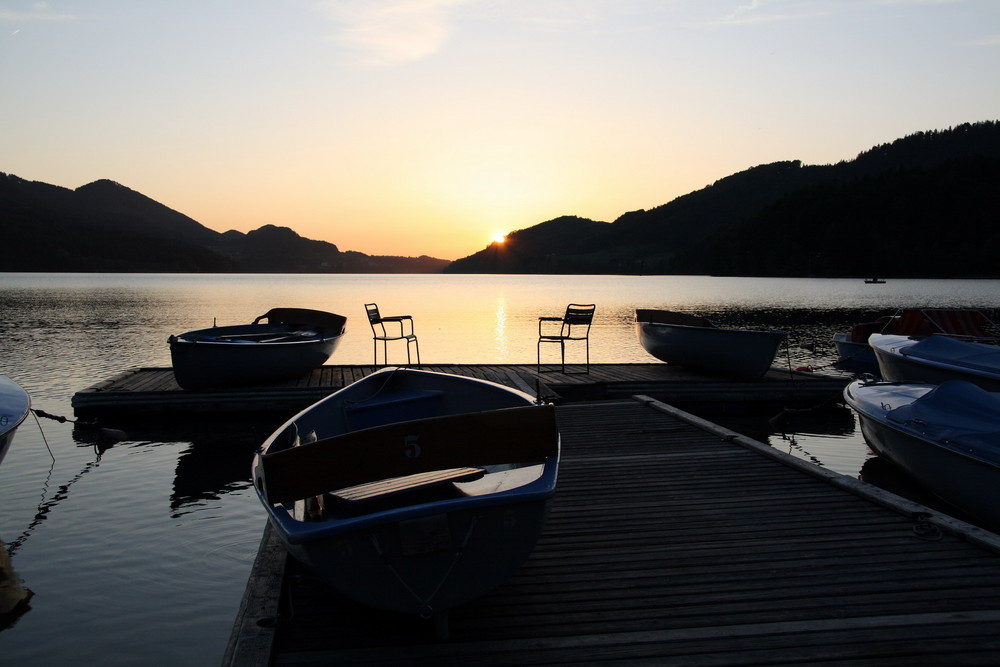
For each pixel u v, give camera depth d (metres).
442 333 26.72
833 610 3.75
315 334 14.02
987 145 192.50
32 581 5.51
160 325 28.50
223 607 5.09
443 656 3.40
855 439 10.39
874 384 8.50
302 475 3.58
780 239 126.25
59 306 41.81
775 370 13.96
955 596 3.88
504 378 11.96
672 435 8.03
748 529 4.97
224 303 46.84
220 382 11.35
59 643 4.60
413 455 3.78
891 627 3.56
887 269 109.38
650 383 11.60
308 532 3.26
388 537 3.37
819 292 68.38
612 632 3.58
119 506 7.30
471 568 3.52
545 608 3.85
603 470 6.55
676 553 4.55
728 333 11.88
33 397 13.07
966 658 3.28
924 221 113.06
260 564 4.49
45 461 9.00
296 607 4.00
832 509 5.38
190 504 7.37
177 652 4.50
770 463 6.76
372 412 6.50
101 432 9.85
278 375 11.88
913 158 198.88
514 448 3.94
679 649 3.40
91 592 5.33
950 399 6.52
